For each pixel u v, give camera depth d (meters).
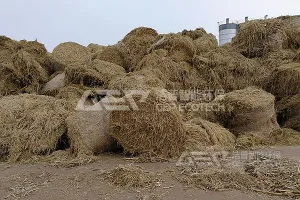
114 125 5.62
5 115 6.45
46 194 4.19
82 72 8.27
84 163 5.45
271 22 10.29
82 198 4.04
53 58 10.02
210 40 10.91
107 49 9.91
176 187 4.29
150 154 5.56
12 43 10.02
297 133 7.33
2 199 4.08
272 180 4.34
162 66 8.47
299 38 10.80
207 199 3.92
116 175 4.62
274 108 7.67
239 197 3.96
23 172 5.12
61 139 6.46
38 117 6.38
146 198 3.97
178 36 9.26
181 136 5.78
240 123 7.11
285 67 8.58
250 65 9.11
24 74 8.79
